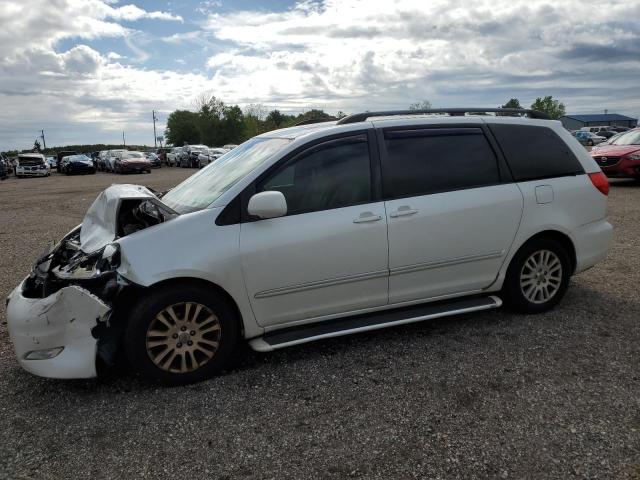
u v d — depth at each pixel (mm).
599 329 4000
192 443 2738
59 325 3125
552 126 4391
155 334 3264
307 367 3555
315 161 3631
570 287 5039
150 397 3230
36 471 2551
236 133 94438
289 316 3584
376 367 3512
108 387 3375
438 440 2680
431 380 3303
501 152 4109
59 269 3422
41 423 2982
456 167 3959
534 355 3594
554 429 2730
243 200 3422
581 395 3055
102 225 3719
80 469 2557
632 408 2900
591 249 4406
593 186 4387
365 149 3750
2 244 8656
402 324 4012
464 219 3891
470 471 2436
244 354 3807
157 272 3154
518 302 4262
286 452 2633
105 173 38250
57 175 37688
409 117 4004
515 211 4051
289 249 3445
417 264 3811
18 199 17438
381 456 2570
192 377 3361
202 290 3305
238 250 3340
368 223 3621
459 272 3986
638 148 12680
